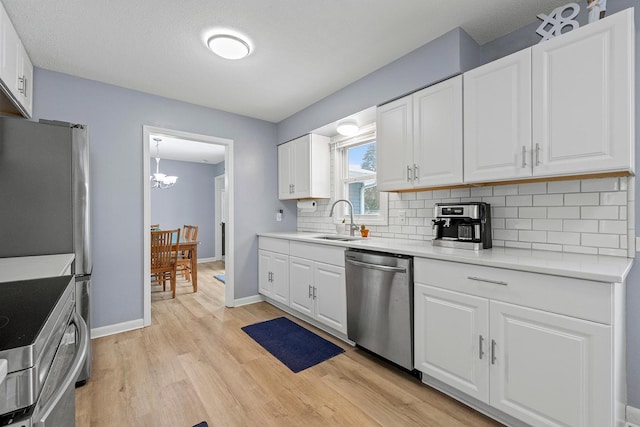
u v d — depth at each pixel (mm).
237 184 3557
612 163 1368
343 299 2459
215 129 3383
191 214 6676
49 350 673
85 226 1889
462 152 1930
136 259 2840
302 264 2945
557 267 1301
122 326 2750
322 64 2412
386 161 2418
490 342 1518
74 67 2410
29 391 542
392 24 1927
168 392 1822
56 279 1007
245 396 1784
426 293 1827
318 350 2369
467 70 2018
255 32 1991
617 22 1351
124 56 2258
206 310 3369
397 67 2338
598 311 1188
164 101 3025
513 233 2000
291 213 4066
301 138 3463
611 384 1164
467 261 1598
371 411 1646
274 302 3557
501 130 1736
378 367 2111
